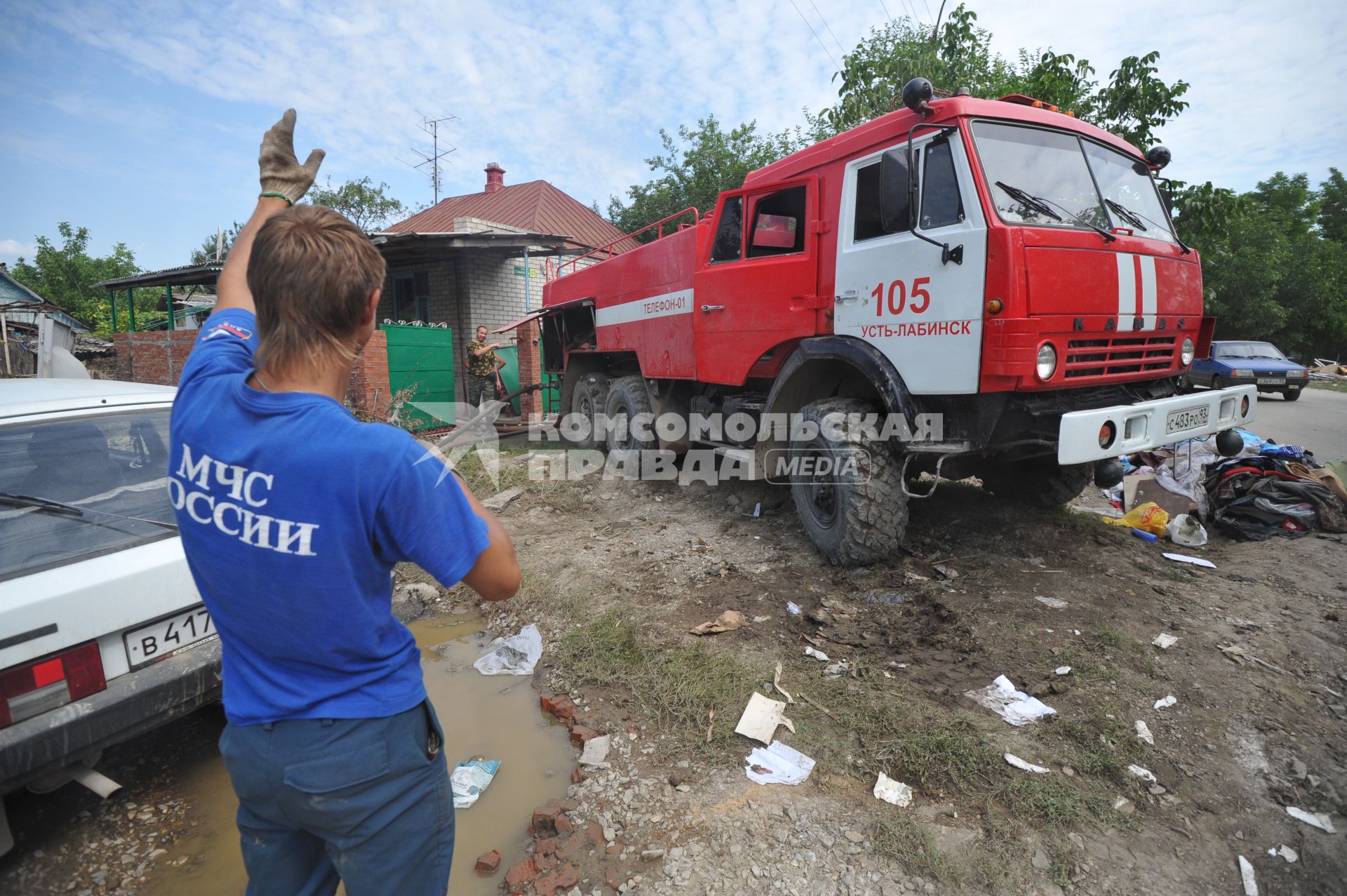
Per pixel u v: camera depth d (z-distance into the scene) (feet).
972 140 11.70
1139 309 12.35
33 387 9.77
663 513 19.34
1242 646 10.69
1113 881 6.63
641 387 23.31
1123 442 11.61
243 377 3.88
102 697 7.16
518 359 38.70
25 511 7.70
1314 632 11.04
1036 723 8.93
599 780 8.37
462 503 3.89
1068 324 11.28
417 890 4.28
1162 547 15.30
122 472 8.80
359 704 3.85
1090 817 7.35
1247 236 96.63
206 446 3.75
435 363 33.81
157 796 8.55
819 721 9.21
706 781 8.22
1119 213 13.35
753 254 16.66
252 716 3.84
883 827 7.30
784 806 7.70
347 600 3.68
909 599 12.71
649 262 21.39
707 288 17.87
